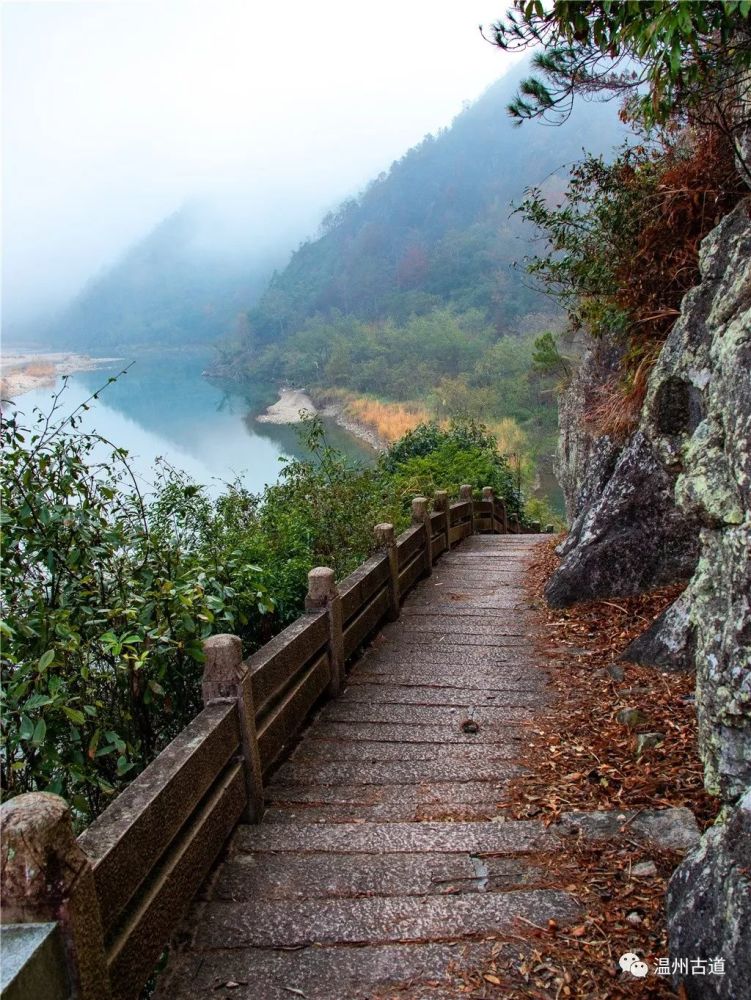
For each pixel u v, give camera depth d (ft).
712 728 7.86
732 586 7.07
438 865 8.24
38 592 8.96
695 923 5.85
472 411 129.39
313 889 7.89
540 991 6.28
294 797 10.25
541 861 8.23
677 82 9.21
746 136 11.79
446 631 18.25
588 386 25.59
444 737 12.19
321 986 6.48
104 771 9.53
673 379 9.71
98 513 9.75
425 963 6.69
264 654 10.59
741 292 7.91
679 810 8.91
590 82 11.66
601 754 10.99
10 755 7.78
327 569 13.87
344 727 12.72
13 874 4.64
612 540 18.65
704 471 7.82
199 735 8.00
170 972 6.73
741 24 7.88
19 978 4.19
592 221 19.01
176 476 19.36
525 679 14.75
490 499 41.47
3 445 8.79
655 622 14.94
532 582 23.44
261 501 23.59
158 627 9.21
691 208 15.33
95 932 5.09
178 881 6.97
